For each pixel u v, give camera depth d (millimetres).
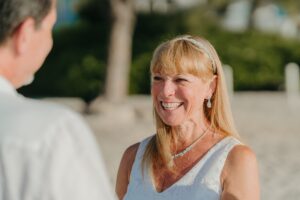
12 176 1781
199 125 3621
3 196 1786
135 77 25234
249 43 26547
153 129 14883
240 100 22156
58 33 26391
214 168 3455
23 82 2037
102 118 15906
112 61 17000
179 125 3605
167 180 3592
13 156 1790
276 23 30797
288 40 27172
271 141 12961
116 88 16922
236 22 30719
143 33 25969
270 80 26391
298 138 13336
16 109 1871
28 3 1931
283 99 22219
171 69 3562
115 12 16953
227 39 26516
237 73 26234
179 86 3588
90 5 25703
